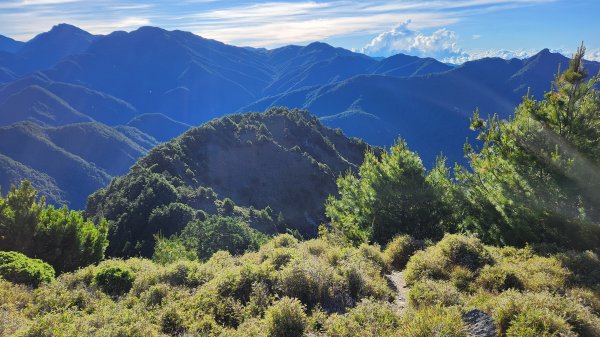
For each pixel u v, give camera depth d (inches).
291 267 461.7
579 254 481.7
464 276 456.8
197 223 2383.1
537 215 584.4
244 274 472.4
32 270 593.0
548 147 588.1
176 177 4520.2
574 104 591.8
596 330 314.7
